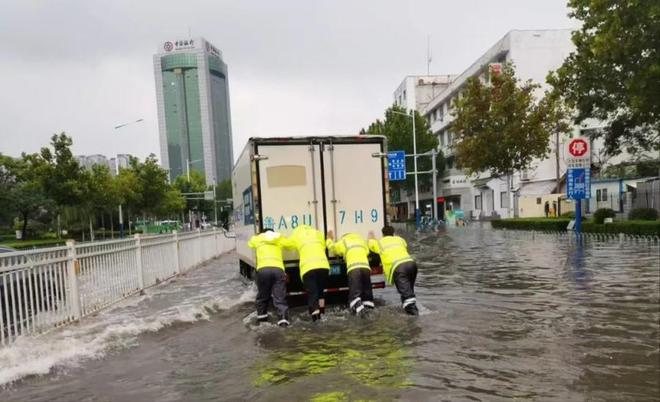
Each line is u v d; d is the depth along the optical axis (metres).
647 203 25.78
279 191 8.75
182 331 7.52
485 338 6.48
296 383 5.08
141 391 5.08
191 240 16.38
